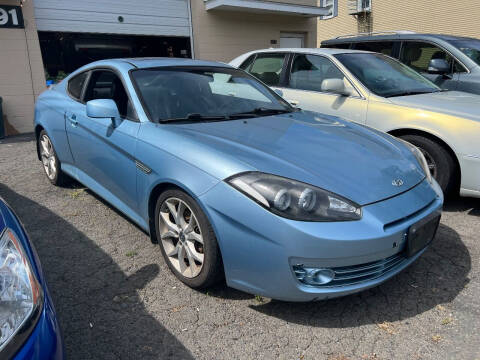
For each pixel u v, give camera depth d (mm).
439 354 2098
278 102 3797
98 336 2223
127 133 2959
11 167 5609
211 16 11117
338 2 19844
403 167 2668
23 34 8469
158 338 2213
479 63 5441
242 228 2188
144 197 2834
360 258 2123
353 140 2918
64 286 2686
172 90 3258
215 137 2648
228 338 2215
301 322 2348
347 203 2178
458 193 4008
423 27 16812
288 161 2389
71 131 3783
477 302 2512
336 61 4770
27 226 3619
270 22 12297
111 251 3154
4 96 8469
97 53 11047
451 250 3162
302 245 2064
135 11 10094
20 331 1353
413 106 4027
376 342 2189
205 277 2453
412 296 2590
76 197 4312
